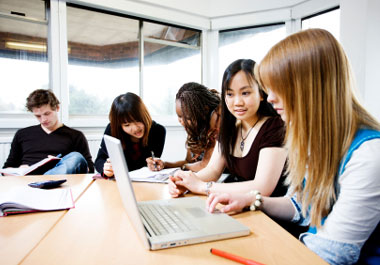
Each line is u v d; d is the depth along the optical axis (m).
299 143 0.68
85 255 0.53
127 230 0.65
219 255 0.52
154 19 3.20
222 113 1.20
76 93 2.90
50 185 1.07
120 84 3.14
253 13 3.27
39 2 2.65
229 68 1.10
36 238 0.61
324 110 0.64
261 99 1.12
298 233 0.90
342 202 0.61
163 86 3.41
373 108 2.31
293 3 3.05
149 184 1.15
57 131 2.18
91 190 1.05
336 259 0.59
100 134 2.88
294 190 0.79
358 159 0.60
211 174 1.26
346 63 0.64
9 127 2.47
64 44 2.71
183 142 3.41
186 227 0.63
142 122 1.67
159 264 0.49
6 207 0.77
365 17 2.23
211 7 3.42
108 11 2.96
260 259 0.51
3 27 2.53
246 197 0.80
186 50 3.51
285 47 0.67
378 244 0.62
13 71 2.58
